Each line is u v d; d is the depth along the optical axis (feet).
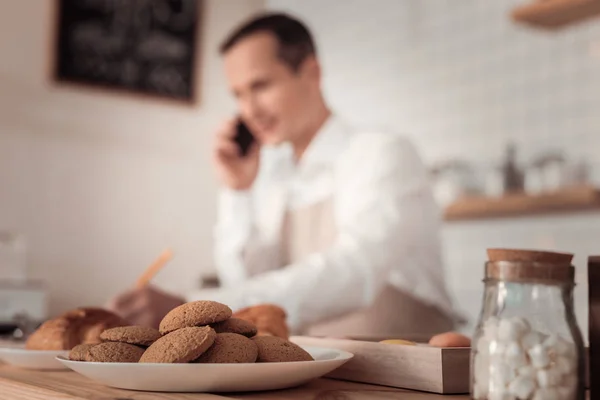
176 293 12.03
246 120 9.88
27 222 10.97
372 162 8.46
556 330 2.09
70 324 3.48
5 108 10.92
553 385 2.05
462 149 10.04
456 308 9.98
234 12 12.94
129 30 11.84
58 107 11.30
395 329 8.28
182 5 12.33
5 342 4.51
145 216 11.91
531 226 9.08
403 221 8.21
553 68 8.93
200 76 12.51
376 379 2.86
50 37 11.27
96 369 2.48
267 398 2.45
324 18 12.47
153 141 12.04
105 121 11.66
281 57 9.35
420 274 8.39
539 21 8.29
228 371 2.40
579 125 8.59
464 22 10.09
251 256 9.78
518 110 9.32
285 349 2.65
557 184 8.04
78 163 11.41
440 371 2.59
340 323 8.31
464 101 10.05
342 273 7.80
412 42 10.86
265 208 9.93
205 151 12.50
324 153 9.31
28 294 9.50
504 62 9.52
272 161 9.92
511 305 2.12
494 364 2.11
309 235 9.34
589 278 2.33
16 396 2.83
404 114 10.96
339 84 12.14
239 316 3.61
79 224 11.35
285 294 7.48
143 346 2.68
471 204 8.80
